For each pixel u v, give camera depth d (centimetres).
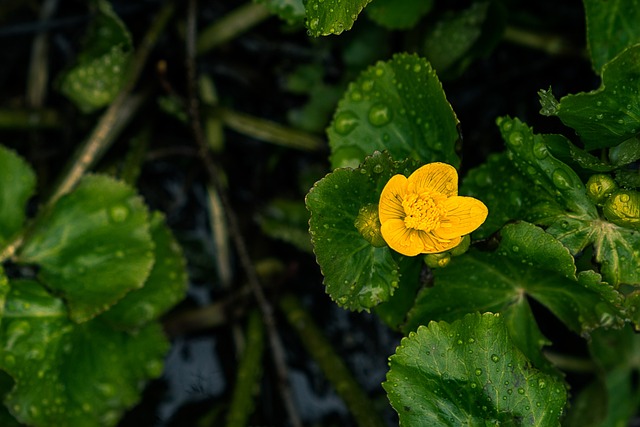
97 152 65
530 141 54
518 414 53
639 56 52
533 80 69
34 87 70
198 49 68
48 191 66
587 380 69
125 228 61
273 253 70
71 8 70
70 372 60
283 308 68
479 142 69
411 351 53
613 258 54
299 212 69
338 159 57
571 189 54
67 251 60
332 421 69
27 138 70
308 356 69
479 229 56
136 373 62
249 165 71
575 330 56
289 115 69
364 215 53
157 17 66
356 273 54
